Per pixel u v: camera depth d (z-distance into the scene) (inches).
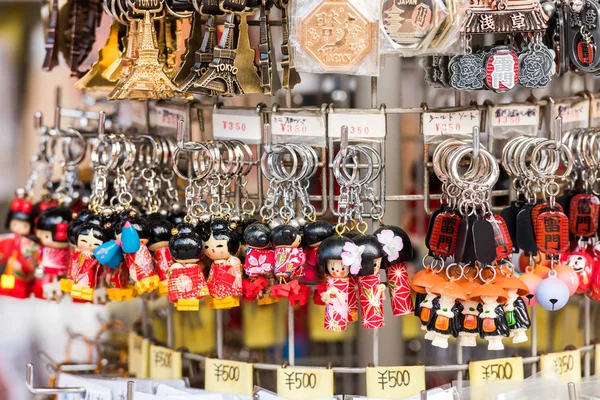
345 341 45.5
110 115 47.4
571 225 37.4
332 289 33.5
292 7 33.5
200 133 42.7
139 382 39.8
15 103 60.8
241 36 35.3
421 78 49.1
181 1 34.4
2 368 55.2
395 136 42.6
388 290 38.0
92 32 42.3
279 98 52.4
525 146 34.7
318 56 33.1
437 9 32.5
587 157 37.0
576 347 41.4
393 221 42.7
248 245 35.1
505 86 33.5
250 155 38.3
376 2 33.0
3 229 60.6
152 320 47.5
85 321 62.1
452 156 33.0
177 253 34.5
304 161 35.0
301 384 36.9
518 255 40.6
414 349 45.0
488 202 33.9
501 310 33.6
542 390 35.8
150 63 34.0
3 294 44.2
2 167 60.9
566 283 35.6
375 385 36.6
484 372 37.2
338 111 36.1
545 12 34.5
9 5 60.4
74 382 40.4
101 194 37.9
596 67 34.2
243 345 45.9
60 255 41.9
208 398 36.5
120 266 38.4
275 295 34.5
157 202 40.6
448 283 33.6
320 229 34.3
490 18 33.1
